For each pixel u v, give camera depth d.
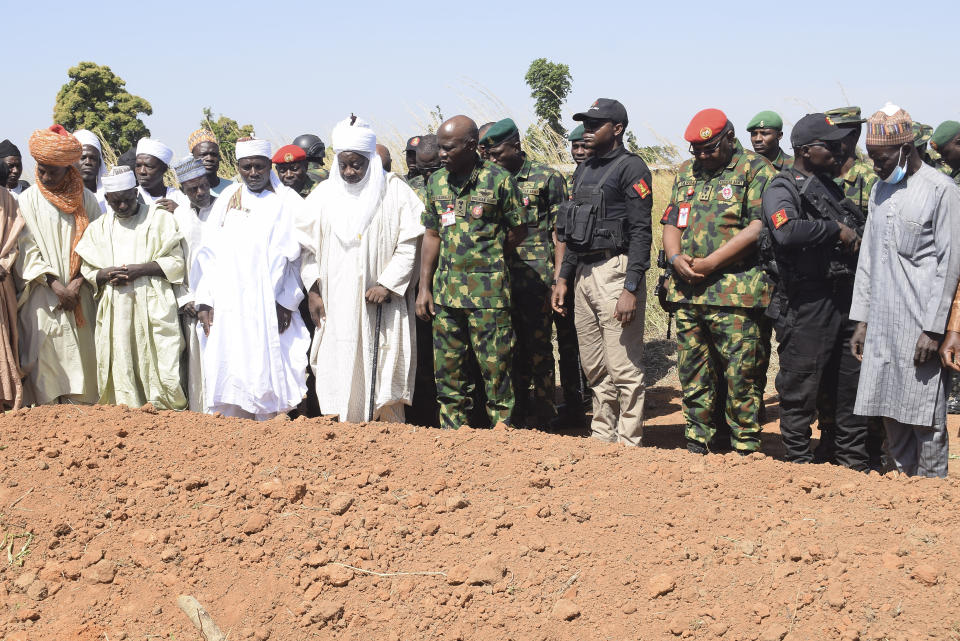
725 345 4.77
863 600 2.87
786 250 4.32
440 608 3.00
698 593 2.97
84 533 3.44
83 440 4.11
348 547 3.31
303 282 5.50
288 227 5.49
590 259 5.14
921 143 5.61
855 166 4.54
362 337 5.32
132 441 4.18
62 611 3.10
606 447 4.19
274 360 5.42
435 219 5.21
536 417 6.30
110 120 27.55
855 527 3.30
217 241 5.50
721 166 4.75
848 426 4.48
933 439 3.93
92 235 5.45
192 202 5.72
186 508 3.57
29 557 3.35
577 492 3.68
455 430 4.39
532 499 3.62
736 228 4.71
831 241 4.27
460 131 4.92
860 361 4.36
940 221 3.73
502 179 5.02
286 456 3.99
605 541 3.28
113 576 3.22
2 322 5.15
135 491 3.70
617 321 5.08
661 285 5.32
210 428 4.34
